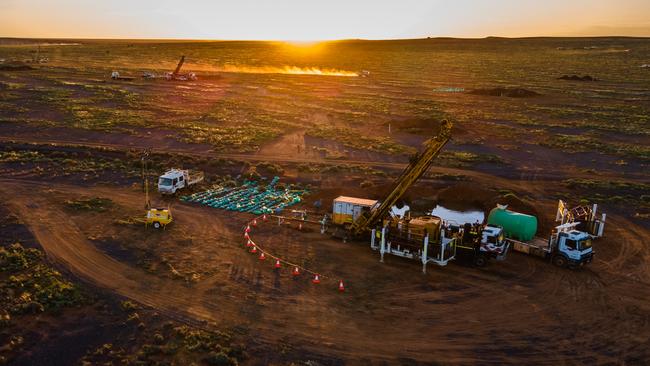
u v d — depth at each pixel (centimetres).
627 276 3108
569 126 8281
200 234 3603
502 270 3139
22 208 3969
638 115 9331
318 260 3212
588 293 2864
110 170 5297
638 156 6412
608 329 2483
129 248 3272
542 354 2256
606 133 7856
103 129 7169
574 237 3133
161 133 7188
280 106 10012
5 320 2298
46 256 3077
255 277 2939
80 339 2231
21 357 2086
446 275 3044
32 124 7250
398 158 6253
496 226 3266
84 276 2838
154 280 2834
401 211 4278
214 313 2506
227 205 4288
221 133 7375
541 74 17162
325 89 12888
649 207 4531
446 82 15012
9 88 10375
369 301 2694
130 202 4266
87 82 12225
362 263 3184
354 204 3688
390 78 16262
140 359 2097
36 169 5122
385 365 2144
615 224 4088
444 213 4422
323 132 7606
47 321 2353
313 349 2238
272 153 6372
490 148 6806
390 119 8794
